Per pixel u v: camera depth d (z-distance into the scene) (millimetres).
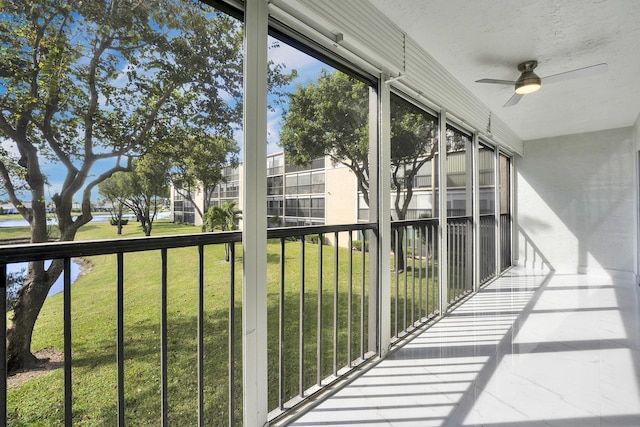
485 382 1905
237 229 1408
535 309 3256
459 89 3184
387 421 1554
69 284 935
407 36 2312
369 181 2293
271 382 1899
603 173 4898
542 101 3625
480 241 4289
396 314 2494
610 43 2381
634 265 4594
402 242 2803
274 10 1497
